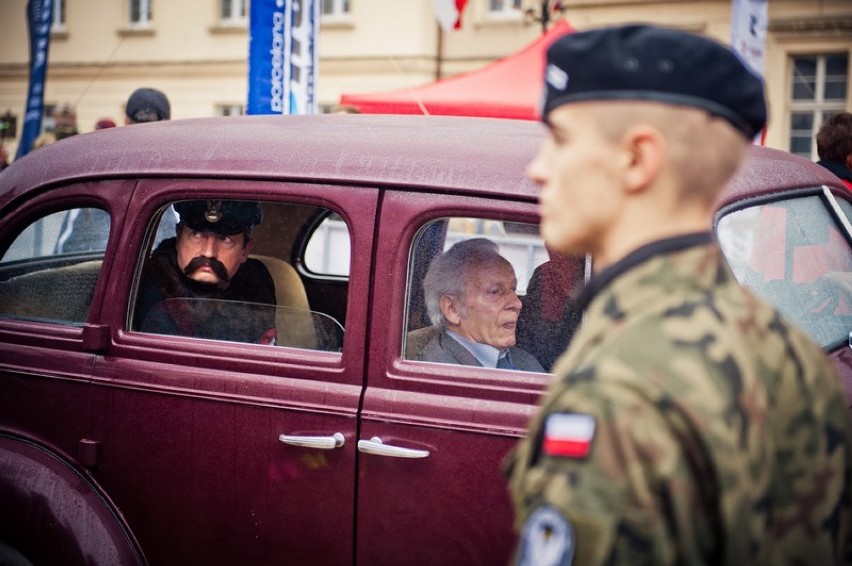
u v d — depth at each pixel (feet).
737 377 3.36
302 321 8.09
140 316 8.40
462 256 7.55
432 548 7.18
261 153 8.25
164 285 8.46
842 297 8.29
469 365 7.46
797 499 3.54
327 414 7.49
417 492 7.20
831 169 15.92
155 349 8.20
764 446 3.36
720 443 3.22
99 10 64.80
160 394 8.04
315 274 10.43
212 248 8.46
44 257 8.95
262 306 8.46
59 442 8.42
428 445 7.20
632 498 3.16
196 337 8.33
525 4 54.34
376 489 7.31
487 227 7.51
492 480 7.03
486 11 55.98
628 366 3.32
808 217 8.41
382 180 7.69
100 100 65.36
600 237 3.69
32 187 8.99
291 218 9.84
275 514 7.63
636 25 3.61
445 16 28.40
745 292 3.75
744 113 3.58
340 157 7.96
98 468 8.24
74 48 65.62
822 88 50.34
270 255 9.58
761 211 7.91
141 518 8.08
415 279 7.56
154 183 8.46
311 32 19.01
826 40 49.32
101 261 8.61
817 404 3.68
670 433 3.20
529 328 7.44
